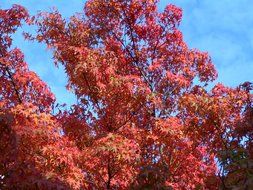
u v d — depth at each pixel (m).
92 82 11.26
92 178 10.30
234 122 9.75
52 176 8.30
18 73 10.41
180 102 10.73
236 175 7.53
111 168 10.04
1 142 7.86
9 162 7.84
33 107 8.79
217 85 11.12
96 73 10.86
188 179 11.27
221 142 9.79
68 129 11.15
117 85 10.77
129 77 10.91
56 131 8.95
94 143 10.00
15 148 7.82
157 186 7.91
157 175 7.97
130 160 9.65
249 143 9.02
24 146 8.59
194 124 10.35
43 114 8.80
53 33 12.81
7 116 7.84
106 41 13.64
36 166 8.66
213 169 11.41
